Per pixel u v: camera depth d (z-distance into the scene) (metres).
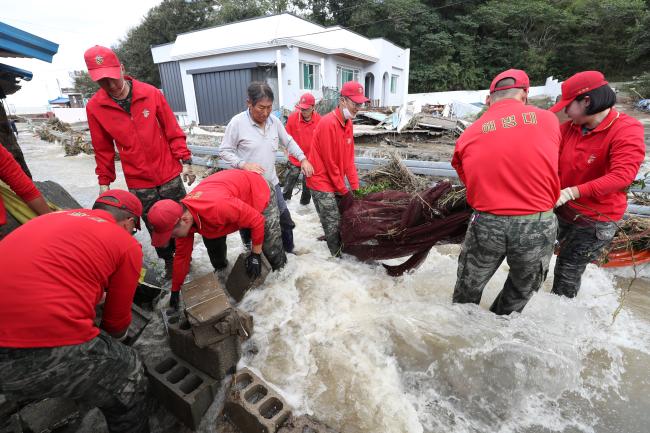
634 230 3.59
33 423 2.01
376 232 3.46
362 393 2.26
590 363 2.48
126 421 1.89
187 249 2.63
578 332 2.71
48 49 2.89
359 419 2.10
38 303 1.43
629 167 2.27
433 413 2.18
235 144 3.42
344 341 2.66
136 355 1.92
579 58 34.44
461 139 2.47
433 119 11.86
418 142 10.71
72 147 11.67
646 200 4.52
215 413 2.18
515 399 2.21
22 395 1.56
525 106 2.27
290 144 3.73
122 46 31.23
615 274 3.63
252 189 3.01
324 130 3.48
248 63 15.77
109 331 1.95
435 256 3.99
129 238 1.79
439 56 33.78
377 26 31.62
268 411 2.13
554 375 2.25
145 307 3.22
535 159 2.12
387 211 3.56
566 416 2.13
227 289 3.25
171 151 3.53
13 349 1.43
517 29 34.84
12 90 3.47
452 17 37.47
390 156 6.37
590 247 2.68
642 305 3.11
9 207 2.54
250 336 2.68
